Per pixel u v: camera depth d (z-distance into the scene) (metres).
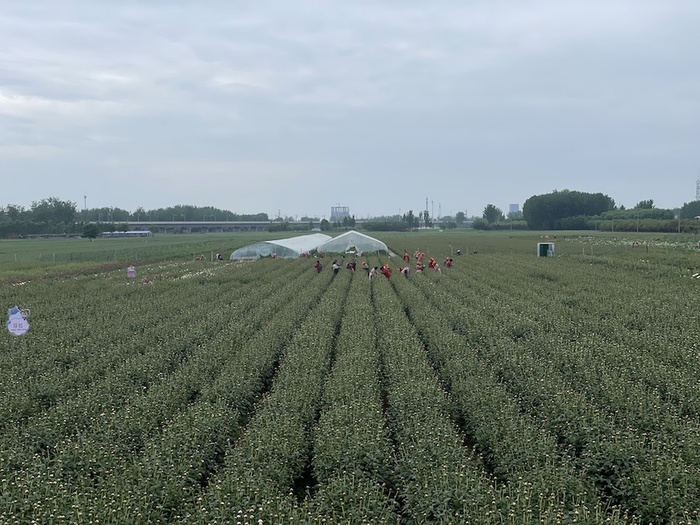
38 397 21.36
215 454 16.94
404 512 14.01
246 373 23.05
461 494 13.18
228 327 32.41
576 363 23.53
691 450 15.03
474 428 18.56
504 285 49.97
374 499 13.26
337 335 32.66
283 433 16.78
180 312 38.81
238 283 54.66
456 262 74.38
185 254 102.00
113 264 78.50
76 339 31.05
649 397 19.08
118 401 20.48
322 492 13.79
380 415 18.64
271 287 50.66
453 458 15.17
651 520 13.30
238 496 13.02
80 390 21.42
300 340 28.31
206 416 17.98
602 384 20.73
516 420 17.69
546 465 14.38
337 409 18.20
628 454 15.05
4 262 80.38
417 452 15.27
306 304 40.41
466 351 25.89
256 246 88.50
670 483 13.38
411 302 40.78
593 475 15.26
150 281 55.88
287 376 22.17
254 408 21.75
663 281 49.31
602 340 27.77
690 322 31.33
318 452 16.25
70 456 15.48
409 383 20.88
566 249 93.19
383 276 58.62
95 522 12.01
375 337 29.50
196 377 22.94
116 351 26.75
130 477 14.08
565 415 17.92
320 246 95.12
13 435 17.14
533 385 20.81
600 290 44.56
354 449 15.49
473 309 37.34
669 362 24.50
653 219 168.38
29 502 12.94
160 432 17.78
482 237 157.00
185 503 13.68
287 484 15.30
